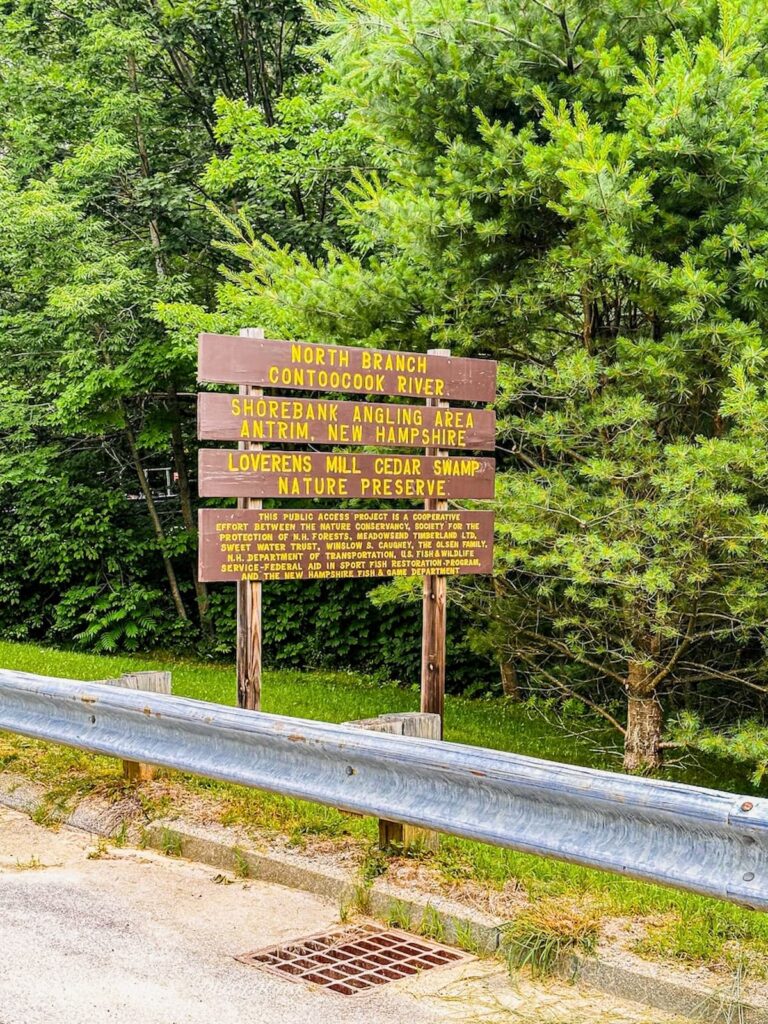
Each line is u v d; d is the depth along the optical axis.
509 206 9.62
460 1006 4.23
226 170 16.91
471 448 8.47
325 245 11.52
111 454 20.44
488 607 11.29
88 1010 4.05
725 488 9.01
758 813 3.86
